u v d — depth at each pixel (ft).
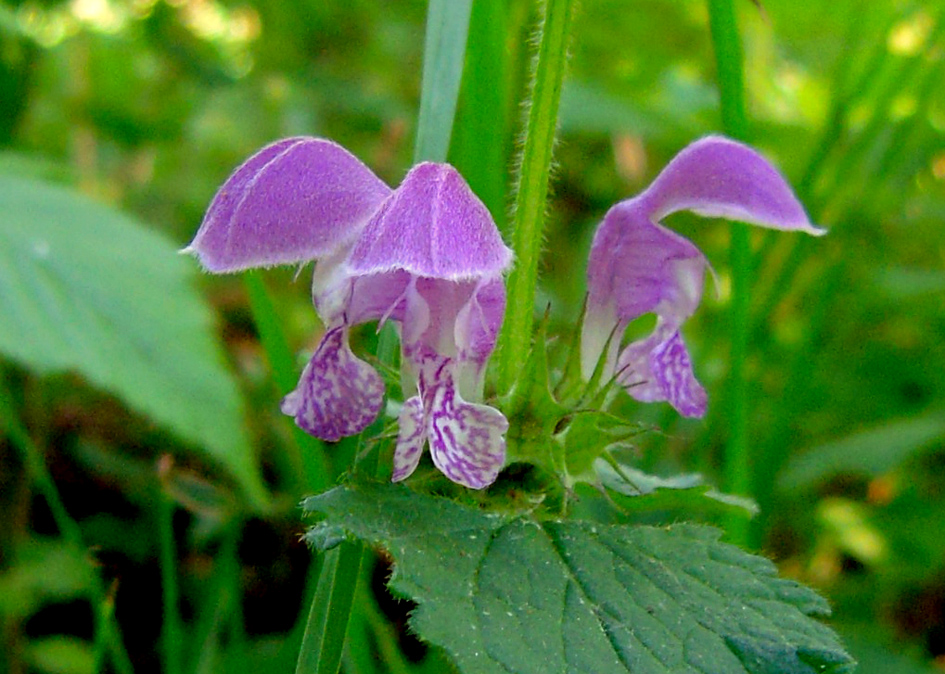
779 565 0.91
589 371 0.50
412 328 0.42
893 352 1.00
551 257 1.19
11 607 0.74
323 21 1.38
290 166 0.43
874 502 0.94
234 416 0.64
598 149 1.23
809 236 0.71
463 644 0.38
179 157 1.30
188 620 0.81
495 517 0.42
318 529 0.41
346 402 0.42
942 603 0.87
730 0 0.57
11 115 0.98
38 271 0.65
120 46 1.40
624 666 0.38
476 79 0.56
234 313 1.11
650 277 0.50
